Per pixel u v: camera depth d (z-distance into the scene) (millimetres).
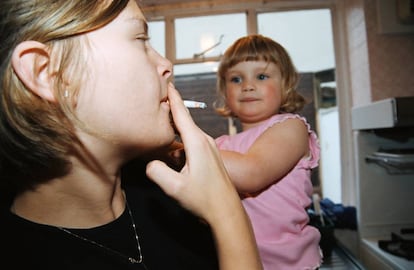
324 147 2166
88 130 371
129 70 374
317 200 1783
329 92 2125
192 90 2088
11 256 397
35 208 424
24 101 345
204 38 2121
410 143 1603
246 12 2088
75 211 442
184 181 402
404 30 1659
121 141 389
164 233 543
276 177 722
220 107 1116
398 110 1130
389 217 1606
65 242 423
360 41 1799
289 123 792
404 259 1235
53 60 350
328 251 1463
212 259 569
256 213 772
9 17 343
